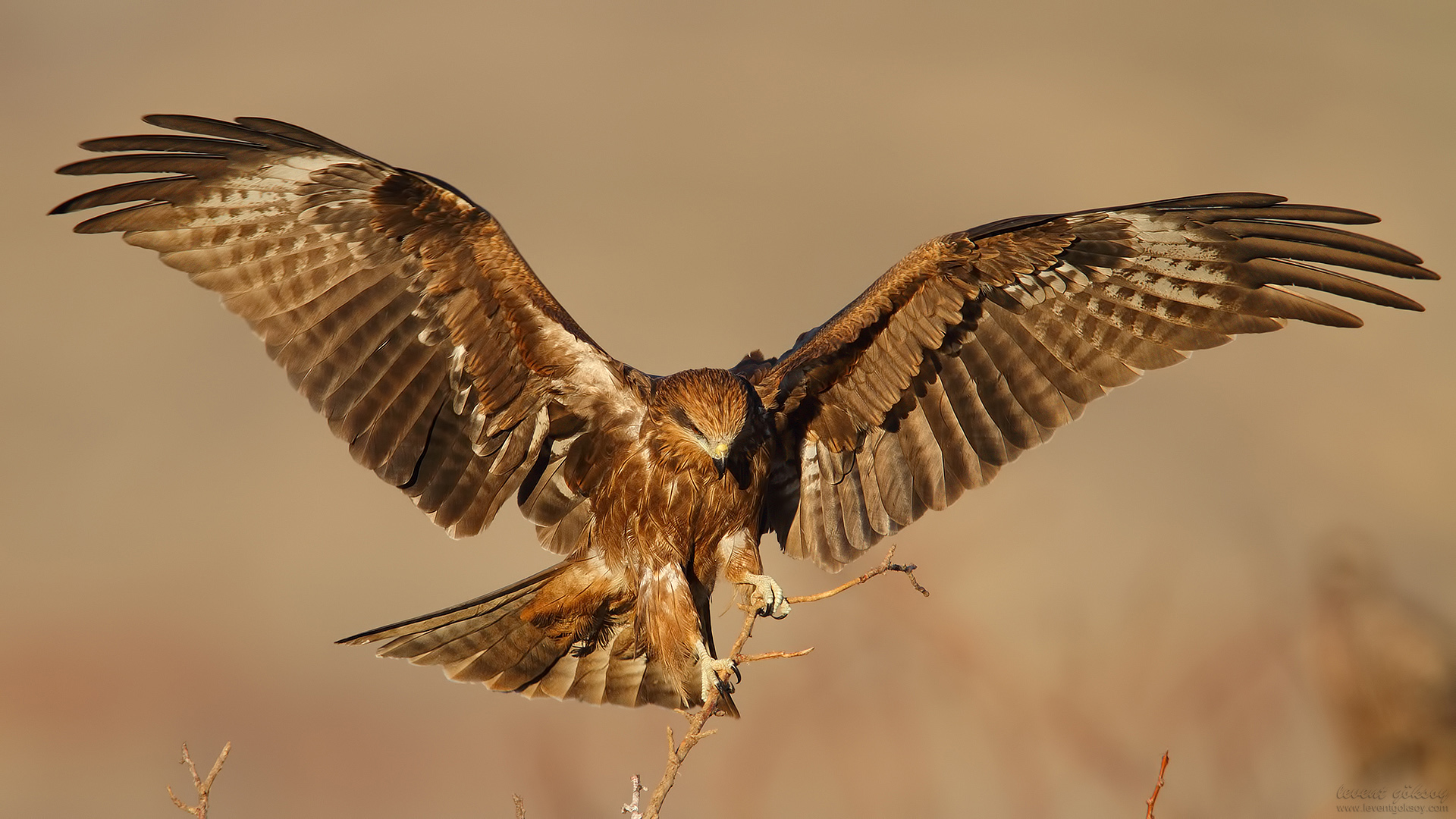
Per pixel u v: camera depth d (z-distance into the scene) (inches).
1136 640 601.0
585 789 682.2
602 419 471.5
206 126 444.5
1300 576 693.9
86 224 445.4
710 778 615.8
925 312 478.0
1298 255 476.4
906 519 497.0
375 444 458.9
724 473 466.3
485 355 463.2
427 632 469.4
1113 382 494.6
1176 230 484.4
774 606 465.4
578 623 478.0
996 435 497.0
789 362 478.0
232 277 454.3
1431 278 459.8
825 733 586.9
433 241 454.3
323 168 448.5
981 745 574.9
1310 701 538.6
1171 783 542.0
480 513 475.5
